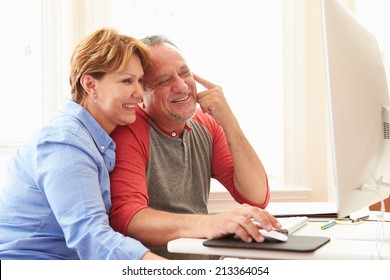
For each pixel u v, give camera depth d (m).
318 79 2.86
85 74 1.41
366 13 2.72
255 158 1.75
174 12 2.87
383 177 1.24
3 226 1.35
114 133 1.55
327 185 2.84
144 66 1.53
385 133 1.23
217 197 2.71
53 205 1.25
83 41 1.45
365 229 1.26
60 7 2.70
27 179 1.34
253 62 2.87
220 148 1.82
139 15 2.85
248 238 1.10
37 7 2.74
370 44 1.25
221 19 2.88
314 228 1.32
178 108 1.62
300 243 1.07
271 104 2.87
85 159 1.28
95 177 1.29
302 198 2.80
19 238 1.33
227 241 1.11
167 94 1.60
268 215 1.18
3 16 2.75
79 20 2.77
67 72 2.69
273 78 2.87
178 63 1.61
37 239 1.33
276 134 2.86
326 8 1.09
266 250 1.03
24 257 1.31
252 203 1.74
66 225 1.22
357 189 1.15
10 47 2.74
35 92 2.74
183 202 1.65
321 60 2.86
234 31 2.88
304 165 2.81
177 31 2.87
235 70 2.88
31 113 2.75
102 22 2.77
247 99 2.88
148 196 1.58
